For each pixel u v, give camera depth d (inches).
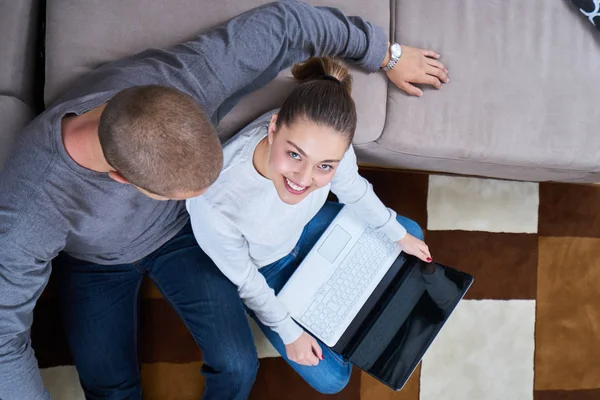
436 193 68.2
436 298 50.3
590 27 55.0
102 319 49.3
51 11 45.7
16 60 45.2
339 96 35.0
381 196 67.1
